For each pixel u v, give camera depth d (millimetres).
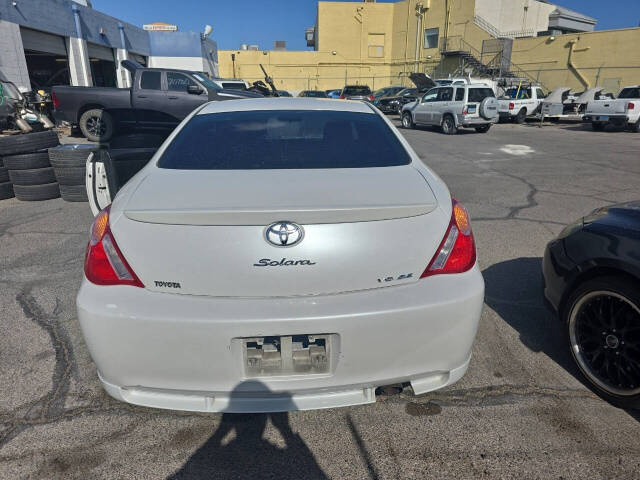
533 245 4539
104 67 23594
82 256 4195
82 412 2162
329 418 2139
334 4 37000
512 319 3053
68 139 11805
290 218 1670
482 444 1975
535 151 11477
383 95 27703
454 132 15969
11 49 14320
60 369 2488
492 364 2547
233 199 1794
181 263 1669
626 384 2158
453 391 2324
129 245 1705
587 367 2328
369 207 1693
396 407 2207
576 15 33406
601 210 2564
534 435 2021
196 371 1693
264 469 1854
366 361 1731
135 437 2014
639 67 22406
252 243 1656
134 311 1646
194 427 2078
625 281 2105
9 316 3061
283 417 2146
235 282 1661
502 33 30891
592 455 1909
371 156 2295
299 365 1733
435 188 2010
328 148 2346
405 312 1692
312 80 39000
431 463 1881
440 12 32469
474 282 1827
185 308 1641
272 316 1626
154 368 1704
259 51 38562
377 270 1713
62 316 3061
